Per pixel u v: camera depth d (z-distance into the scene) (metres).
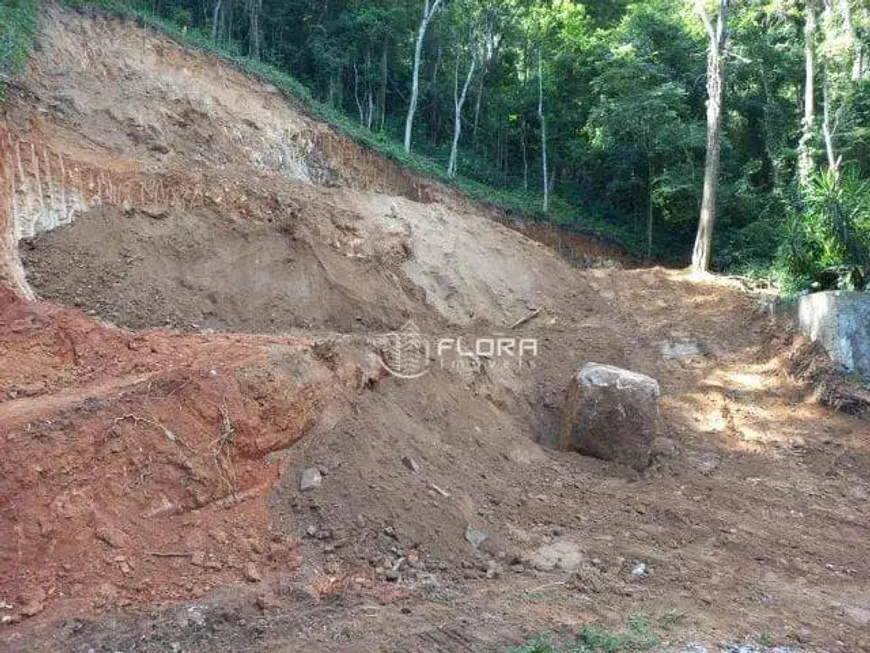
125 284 9.55
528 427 10.73
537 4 29.05
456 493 7.20
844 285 13.96
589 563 6.78
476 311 13.78
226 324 10.01
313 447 6.77
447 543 6.47
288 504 6.23
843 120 19.27
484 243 15.59
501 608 5.59
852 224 13.99
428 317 12.66
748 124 24.34
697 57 22.95
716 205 20.81
